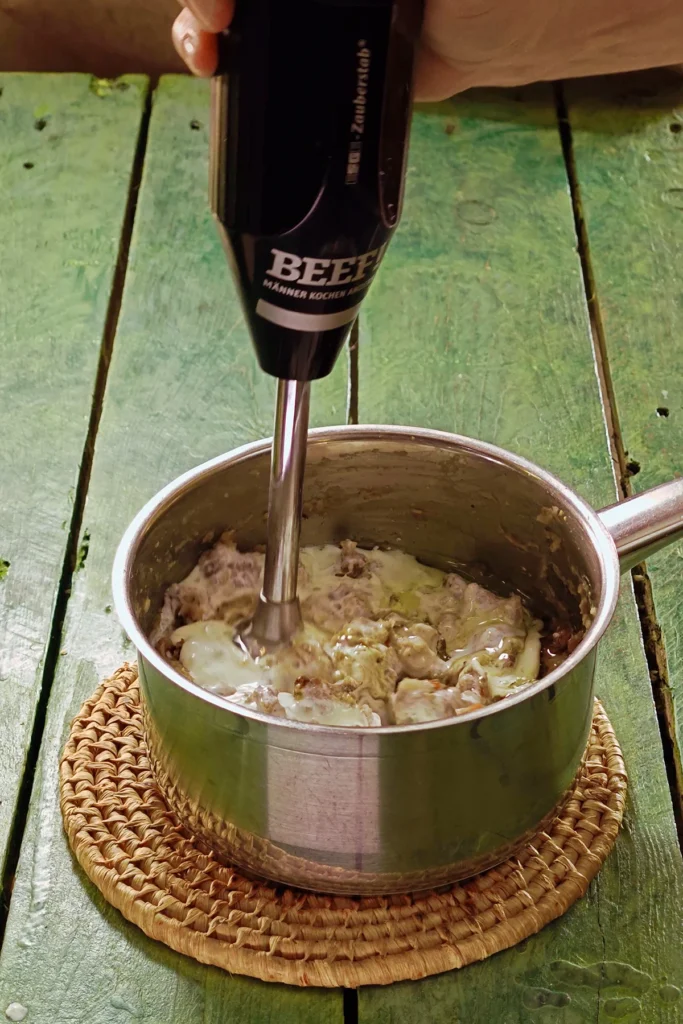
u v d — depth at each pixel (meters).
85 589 0.97
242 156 0.71
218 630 0.88
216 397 1.13
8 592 0.97
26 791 0.87
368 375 1.16
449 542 0.93
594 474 1.07
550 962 0.80
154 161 1.41
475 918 0.80
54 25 1.75
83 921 0.81
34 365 1.15
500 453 0.87
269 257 0.73
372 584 0.92
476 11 0.76
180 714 0.77
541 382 1.15
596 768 0.87
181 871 0.82
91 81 1.53
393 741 0.74
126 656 0.93
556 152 1.45
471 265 1.27
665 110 1.53
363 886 0.79
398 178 0.72
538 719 0.76
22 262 1.25
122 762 0.87
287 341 0.75
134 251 1.28
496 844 0.79
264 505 0.90
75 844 0.83
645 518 0.84
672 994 0.79
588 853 0.83
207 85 1.54
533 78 0.83
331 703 0.84
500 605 0.90
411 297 1.23
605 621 0.77
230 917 0.80
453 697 0.85
